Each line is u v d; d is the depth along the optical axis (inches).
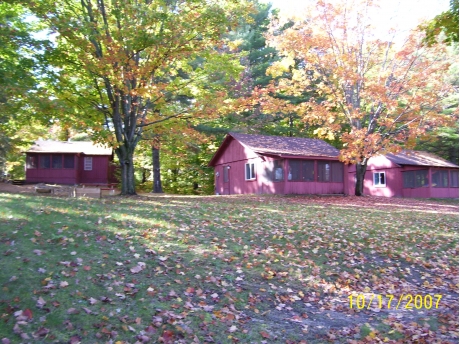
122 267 263.4
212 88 743.7
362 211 621.3
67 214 367.9
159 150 1233.4
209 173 1457.9
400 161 1204.5
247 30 1360.7
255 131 1347.2
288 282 286.2
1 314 187.9
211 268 285.4
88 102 660.7
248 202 670.5
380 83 848.9
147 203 522.3
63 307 203.9
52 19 524.4
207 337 201.3
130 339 188.9
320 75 881.5
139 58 655.1
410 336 227.9
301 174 948.6
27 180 1258.6
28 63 543.8
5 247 259.0
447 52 842.8
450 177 1242.0
